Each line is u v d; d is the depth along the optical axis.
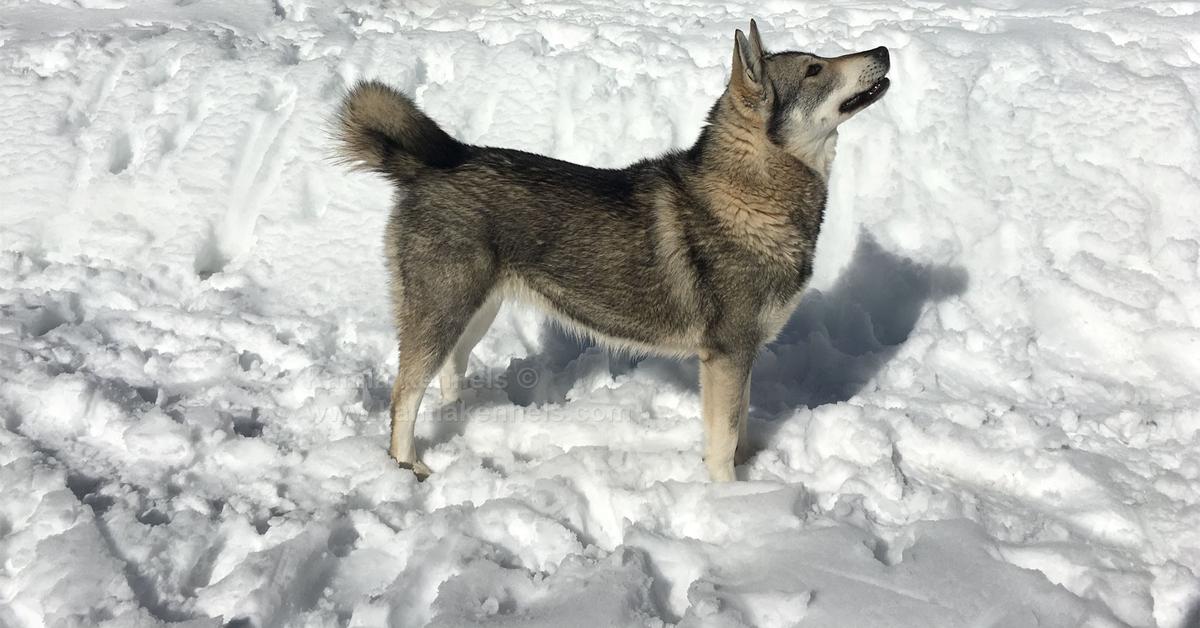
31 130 2.37
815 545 1.53
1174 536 1.57
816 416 1.82
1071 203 2.24
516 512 1.58
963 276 2.20
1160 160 2.29
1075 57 2.48
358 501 1.66
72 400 1.77
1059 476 1.70
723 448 1.70
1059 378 1.98
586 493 1.67
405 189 1.72
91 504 1.59
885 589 1.46
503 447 1.82
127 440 1.70
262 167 2.35
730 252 1.67
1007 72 2.47
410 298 1.73
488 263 1.72
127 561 1.50
